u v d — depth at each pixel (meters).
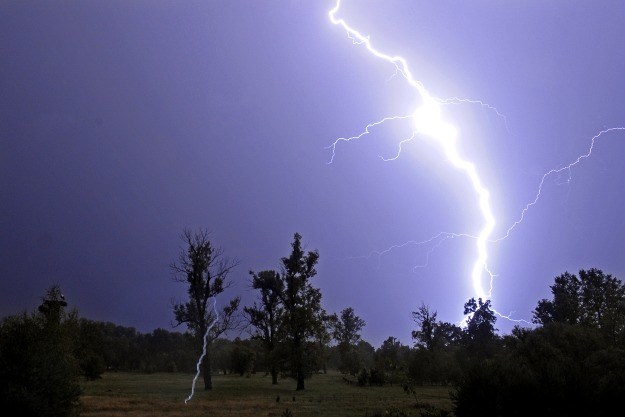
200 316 49.88
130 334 132.38
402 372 23.70
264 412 27.41
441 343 61.75
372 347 98.81
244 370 78.31
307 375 49.44
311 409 28.78
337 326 52.94
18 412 18.59
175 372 105.69
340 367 78.75
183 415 26.12
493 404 19.06
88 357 54.75
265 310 58.16
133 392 42.66
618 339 32.28
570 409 18.55
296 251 53.34
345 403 32.22
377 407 29.31
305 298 52.22
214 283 50.72
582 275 49.34
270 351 53.47
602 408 18.30
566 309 47.72
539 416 18.61
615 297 46.47
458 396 20.39
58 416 19.92
